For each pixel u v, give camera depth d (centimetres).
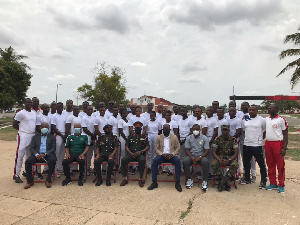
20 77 3231
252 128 580
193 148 602
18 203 468
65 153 629
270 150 555
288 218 409
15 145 1182
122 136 701
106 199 493
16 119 596
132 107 747
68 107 689
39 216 412
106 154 604
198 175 664
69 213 424
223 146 593
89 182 611
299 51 1673
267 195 524
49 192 532
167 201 485
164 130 612
